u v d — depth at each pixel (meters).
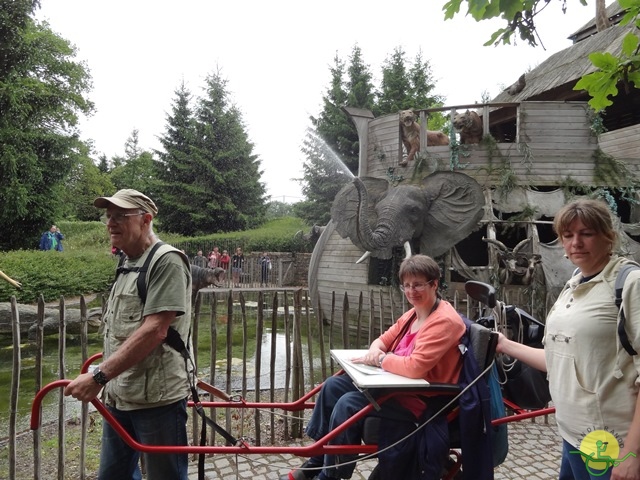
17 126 26.94
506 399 3.32
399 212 9.81
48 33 33.53
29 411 6.30
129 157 73.56
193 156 37.25
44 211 28.53
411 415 2.79
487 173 11.02
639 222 11.14
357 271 11.71
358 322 5.73
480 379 2.75
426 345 2.80
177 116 39.28
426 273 3.04
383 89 35.62
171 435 2.77
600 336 2.23
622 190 10.96
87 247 31.77
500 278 9.64
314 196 34.06
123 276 2.81
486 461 2.64
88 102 35.66
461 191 10.12
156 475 2.71
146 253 2.77
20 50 26.48
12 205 26.16
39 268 16.44
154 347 2.56
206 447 2.60
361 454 2.97
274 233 32.06
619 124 15.12
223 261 24.86
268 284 24.06
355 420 2.72
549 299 9.48
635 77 3.49
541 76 16.86
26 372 8.56
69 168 29.20
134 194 2.80
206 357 9.29
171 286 2.63
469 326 2.96
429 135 12.88
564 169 11.05
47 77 33.06
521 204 10.61
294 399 5.23
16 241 28.64
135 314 2.68
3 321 12.20
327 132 32.81
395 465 2.71
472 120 11.30
